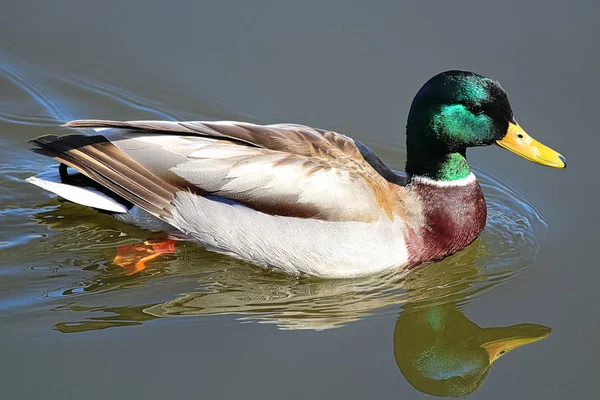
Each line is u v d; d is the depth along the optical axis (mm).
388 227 12125
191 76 16672
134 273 12617
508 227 13977
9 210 13688
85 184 12773
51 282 12398
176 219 12359
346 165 12203
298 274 12375
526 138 12453
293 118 15914
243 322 11875
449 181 12727
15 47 16969
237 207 12102
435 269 12992
